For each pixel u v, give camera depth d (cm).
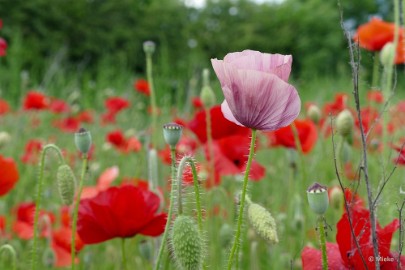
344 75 341
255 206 60
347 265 60
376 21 110
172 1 972
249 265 109
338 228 60
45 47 813
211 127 95
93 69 816
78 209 73
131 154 176
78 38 859
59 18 834
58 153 72
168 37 943
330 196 87
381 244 60
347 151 89
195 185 59
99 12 888
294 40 1086
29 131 233
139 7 939
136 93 317
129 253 95
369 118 91
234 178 112
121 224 72
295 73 1068
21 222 110
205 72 100
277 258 103
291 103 53
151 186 85
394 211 76
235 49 1055
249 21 1124
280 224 105
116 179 164
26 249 120
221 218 102
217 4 1116
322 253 57
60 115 268
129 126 245
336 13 1070
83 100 373
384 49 88
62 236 100
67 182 71
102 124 232
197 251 56
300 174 115
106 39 868
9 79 383
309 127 102
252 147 55
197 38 1023
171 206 60
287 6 1106
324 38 1055
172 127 63
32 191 167
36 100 211
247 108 54
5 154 188
